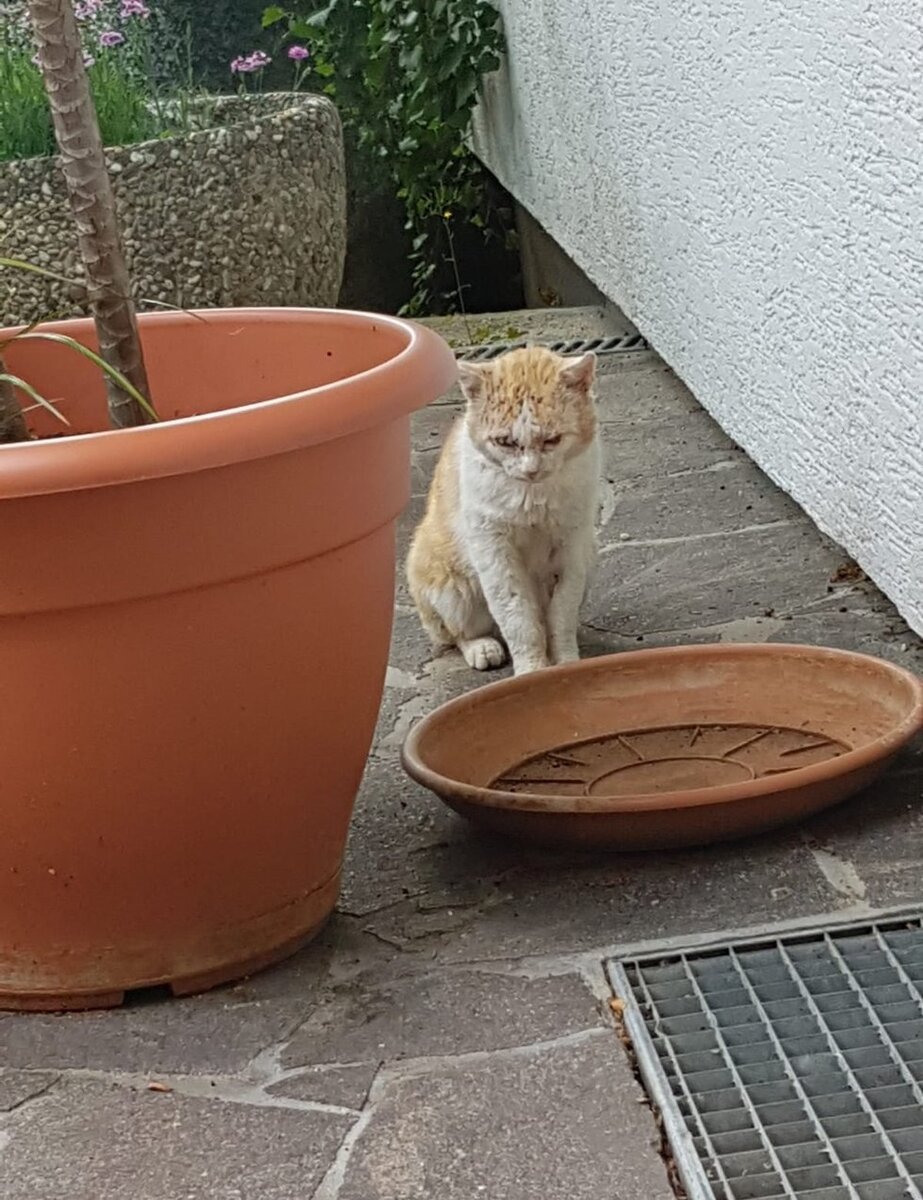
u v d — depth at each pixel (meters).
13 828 1.59
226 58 6.05
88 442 1.43
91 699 1.53
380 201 6.34
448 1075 1.56
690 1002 1.64
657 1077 1.51
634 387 4.32
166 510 1.48
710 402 3.65
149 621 1.52
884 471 2.54
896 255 2.32
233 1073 1.60
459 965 1.76
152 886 1.66
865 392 2.57
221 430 1.47
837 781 1.90
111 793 1.58
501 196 6.40
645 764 2.16
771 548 3.09
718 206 3.26
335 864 1.86
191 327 2.04
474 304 6.49
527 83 5.11
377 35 5.72
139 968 1.71
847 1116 1.44
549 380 2.67
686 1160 1.38
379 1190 1.40
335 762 1.74
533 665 2.72
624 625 2.85
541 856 2.00
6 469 1.40
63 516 1.45
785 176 2.79
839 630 2.65
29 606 1.47
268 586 1.58
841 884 1.84
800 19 2.56
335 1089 1.55
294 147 4.43
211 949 1.74
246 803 1.65
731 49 2.98
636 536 3.27
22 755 1.55
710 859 1.94
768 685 2.28
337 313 1.97
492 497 2.67
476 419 2.70
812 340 2.80
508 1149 1.44
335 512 1.62
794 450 3.04
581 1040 1.60
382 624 1.77
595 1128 1.46
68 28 1.63
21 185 4.03
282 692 1.62
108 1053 1.65
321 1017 1.68
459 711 2.22
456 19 5.45
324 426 1.53
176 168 4.24
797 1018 1.60
